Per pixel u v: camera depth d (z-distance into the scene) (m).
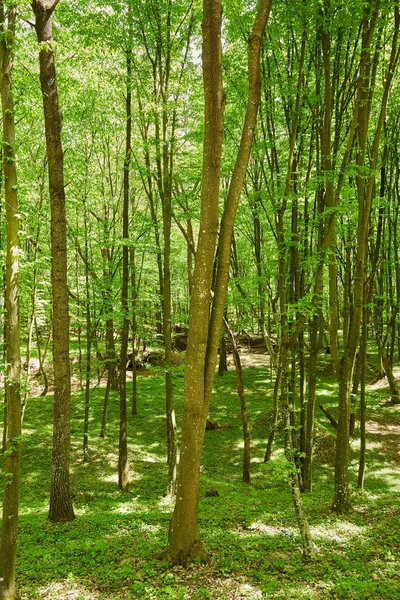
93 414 17.48
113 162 18.64
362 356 10.52
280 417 14.67
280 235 8.69
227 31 10.64
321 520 8.30
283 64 10.19
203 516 8.67
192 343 6.23
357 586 5.69
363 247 8.45
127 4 10.30
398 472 11.66
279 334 8.29
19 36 9.25
